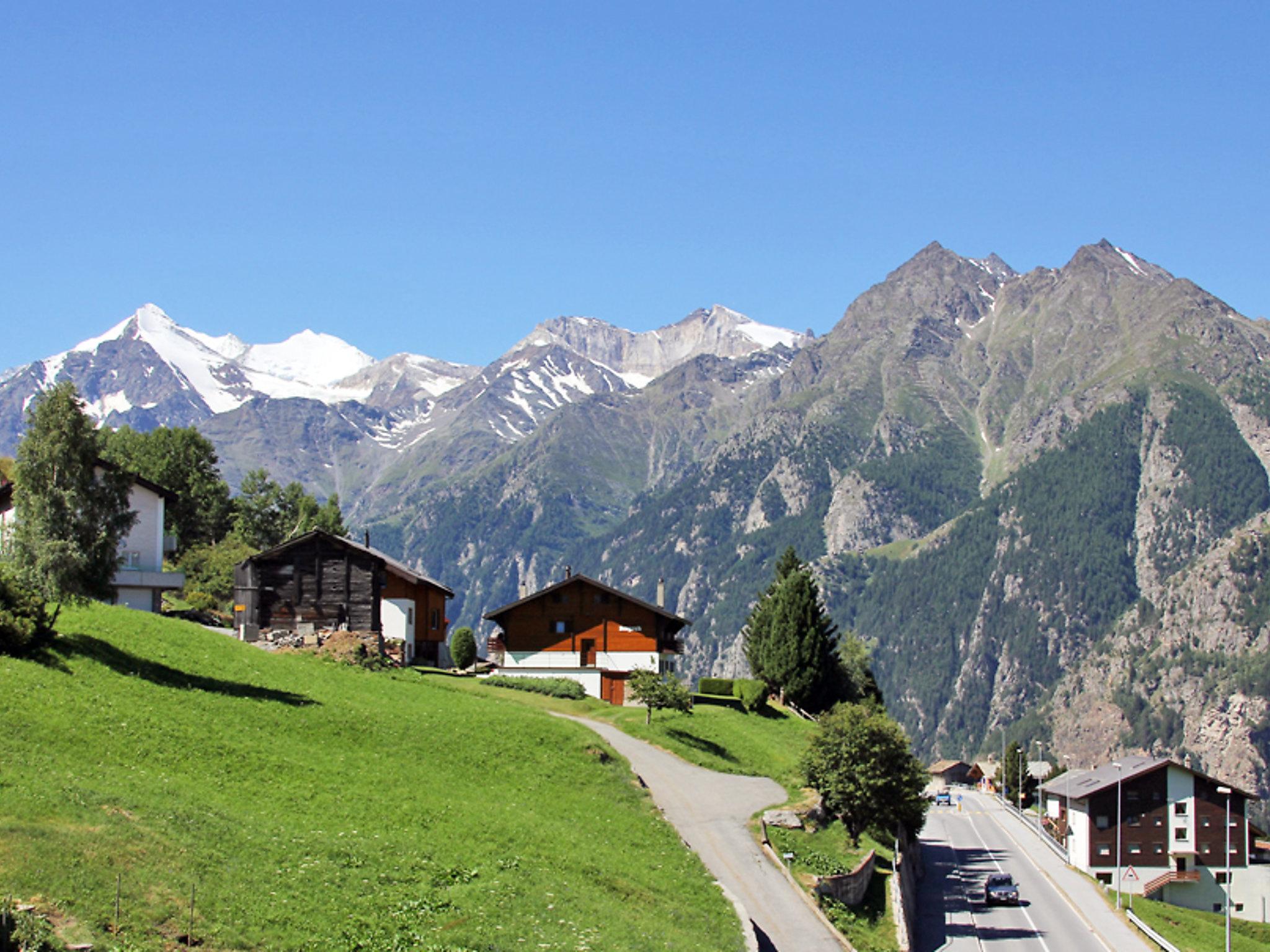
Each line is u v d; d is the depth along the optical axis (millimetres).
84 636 60188
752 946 45344
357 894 38750
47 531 55656
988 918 76750
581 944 39438
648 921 44344
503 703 76250
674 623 106188
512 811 53031
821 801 72625
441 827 48250
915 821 78875
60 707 47625
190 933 32406
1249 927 101438
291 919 35406
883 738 73938
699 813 63750
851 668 139000
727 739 85812
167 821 39188
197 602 110438
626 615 102875
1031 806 171625
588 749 65438
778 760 84188
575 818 55375
